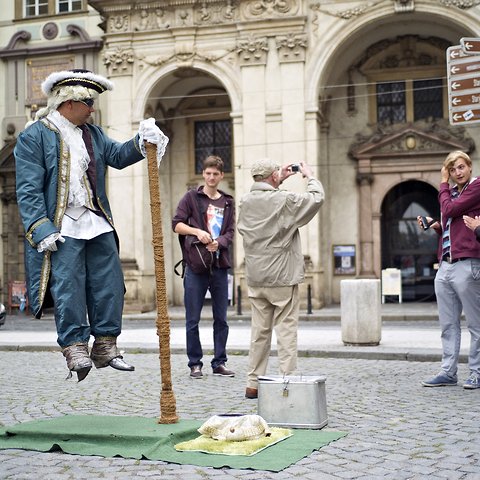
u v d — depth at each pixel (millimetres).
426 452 4906
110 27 25750
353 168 27219
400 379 8641
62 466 4590
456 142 26062
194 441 5027
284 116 24406
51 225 5203
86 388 8250
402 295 27375
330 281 27188
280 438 5238
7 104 27672
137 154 5633
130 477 4301
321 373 9289
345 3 24141
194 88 27938
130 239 25609
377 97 27172
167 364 5578
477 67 9320
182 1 24969
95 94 5605
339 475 4312
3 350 13445
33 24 27406
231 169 28297
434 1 23578
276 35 24438
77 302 5254
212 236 9117
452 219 7891
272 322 7297
